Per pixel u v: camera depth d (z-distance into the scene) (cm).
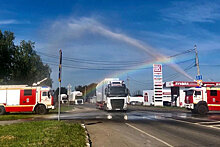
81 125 1465
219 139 1055
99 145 940
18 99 2739
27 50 3944
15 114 2769
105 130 1351
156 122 1761
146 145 929
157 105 5347
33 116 2381
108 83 3106
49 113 2931
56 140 906
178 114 2714
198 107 2738
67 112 3194
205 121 1833
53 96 2806
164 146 908
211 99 2767
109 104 2961
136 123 1702
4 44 3659
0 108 2712
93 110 3709
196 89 2792
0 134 1059
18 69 3862
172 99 5753
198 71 3581
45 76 4812
